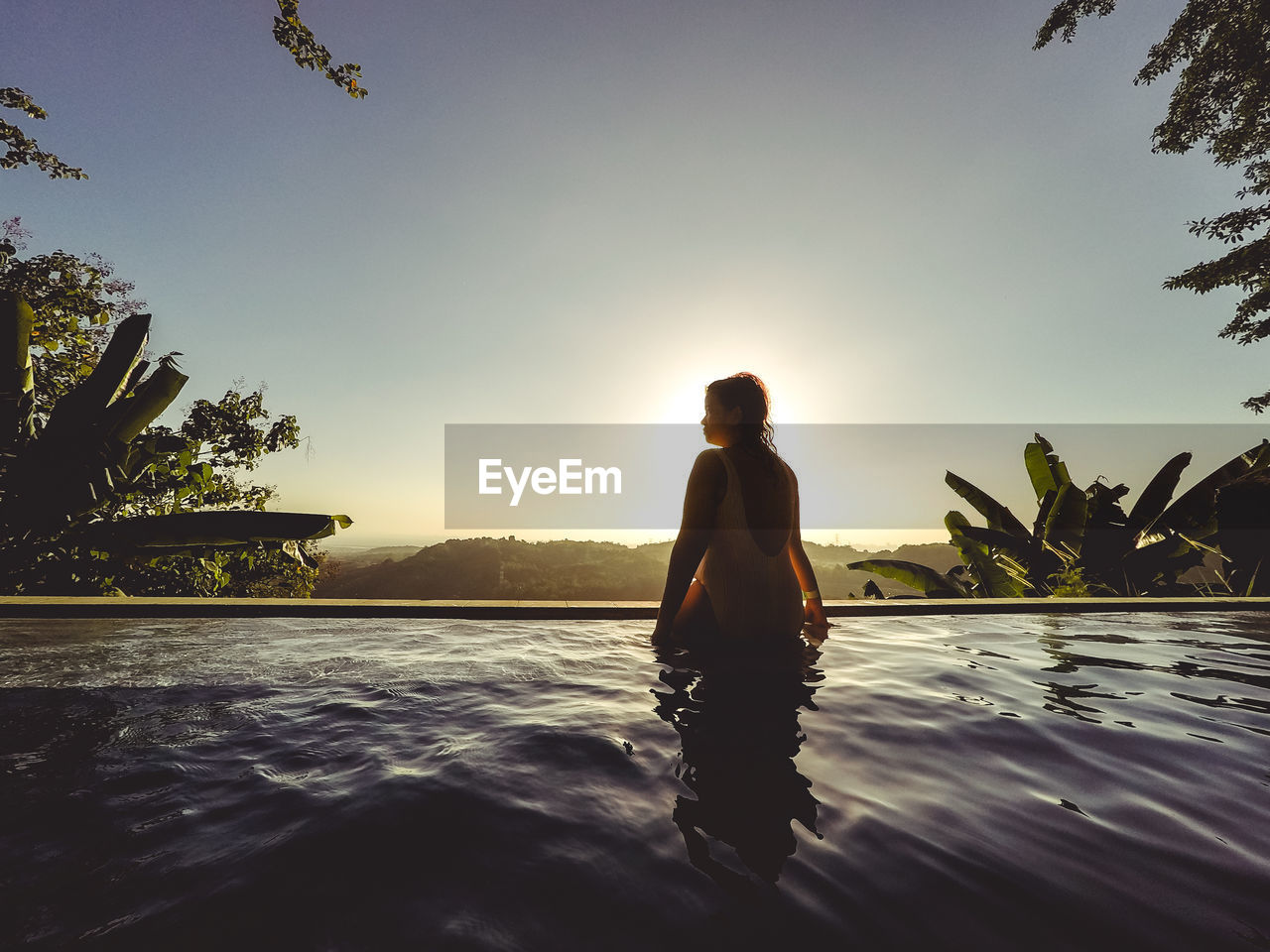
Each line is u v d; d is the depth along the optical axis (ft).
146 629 7.75
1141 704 4.69
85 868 2.33
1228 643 7.27
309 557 23.62
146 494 24.06
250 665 5.77
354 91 15.15
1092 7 36.45
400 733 3.95
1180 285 37.78
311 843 2.55
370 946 1.93
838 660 6.08
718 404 6.56
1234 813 2.93
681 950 1.94
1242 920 2.09
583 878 2.34
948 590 23.63
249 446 32.27
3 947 1.86
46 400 29.07
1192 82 35.55
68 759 3.43
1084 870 2.42
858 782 3.25
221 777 3.22
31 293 28.30
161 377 22.67
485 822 2.77
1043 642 7.29
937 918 2.10
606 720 4.23
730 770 3.41
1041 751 3.73
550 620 8.85
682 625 6.48
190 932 1.97
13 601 8.62
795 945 1.96
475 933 2.01
